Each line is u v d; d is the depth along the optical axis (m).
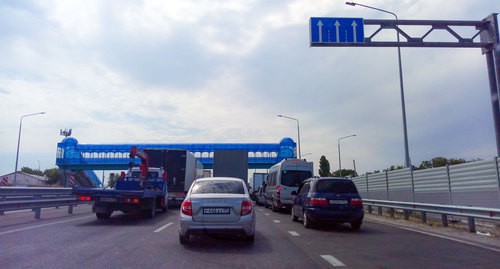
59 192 20.77
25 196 16.94
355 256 8.50
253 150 52.19
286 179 22.44
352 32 16.16
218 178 11.21
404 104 23.95
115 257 8.12
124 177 18.59
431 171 19.31
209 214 9.69
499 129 16.05
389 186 24.41
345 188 13.83
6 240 10.12
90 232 11.95
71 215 18.09
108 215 16.31
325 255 8.61
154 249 9.18
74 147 51.84
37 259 7.78
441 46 16.55
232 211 9.73
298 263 7.78
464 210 13.16
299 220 17.03
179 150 25.31
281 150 52.12
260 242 10.50
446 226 14.54
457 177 17.11
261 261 7.96
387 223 16.14
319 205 13.53
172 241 10.42
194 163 29.36
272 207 24.94
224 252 8.94
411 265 7.57
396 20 16.39
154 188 18.69
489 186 14.95
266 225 15.19
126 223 14.80
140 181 17.52
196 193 10.30
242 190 10.61
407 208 16.94
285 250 9.25
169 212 20.92
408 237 11.62
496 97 16.38
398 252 8.98
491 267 7.36
